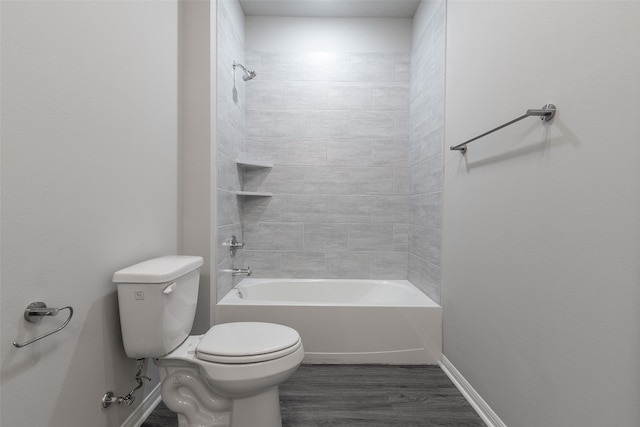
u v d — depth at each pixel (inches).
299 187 112.0
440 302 83.4
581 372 37.5
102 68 47.1
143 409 60.4
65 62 40.3
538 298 45.0
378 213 112.3
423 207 96.6
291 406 64.4
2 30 32.4
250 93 111.1
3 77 32.5
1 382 32.6
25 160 35.1
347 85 112.0
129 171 54.6
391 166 112.3
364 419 60.6
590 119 36.3
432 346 82.8
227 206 91.6
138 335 49.5
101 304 48.2
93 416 46.7
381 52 112.0
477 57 63.9
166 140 67.8
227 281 92.0
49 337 38.7
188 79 75.8
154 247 63.3
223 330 57.7
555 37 41.9
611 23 33.8
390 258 112.0
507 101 53.1
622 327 32.5
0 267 32.4
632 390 31.4
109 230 49.6
